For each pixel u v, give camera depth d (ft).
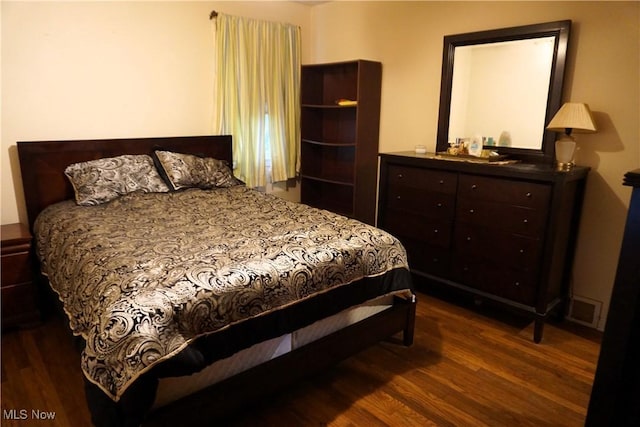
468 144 10.16
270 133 13.83
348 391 6.85
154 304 4.88
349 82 13.70
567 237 8.78
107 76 10.62
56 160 9.96
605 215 8.68
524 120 9.48
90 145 10.39
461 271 9.55
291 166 14.52
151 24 11.09
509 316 9.55
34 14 9.41
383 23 12.32
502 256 8.77
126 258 6.04
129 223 7.97
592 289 9.03
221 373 5.65
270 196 10.62
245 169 13.33
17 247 8.38
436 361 7.73
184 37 11.73
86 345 4.88
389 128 12.75
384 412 6.37
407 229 10.48
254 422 6.10
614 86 8.25
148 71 11.25
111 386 4.59
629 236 4.09
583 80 8.64
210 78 12.44
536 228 8.16
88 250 6.59
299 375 6.37
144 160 10.58
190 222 8.08
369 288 7.09
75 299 5.96
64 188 10.13
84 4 10.01
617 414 4.50
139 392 4.52
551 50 8.84
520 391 6.91
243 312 5.50
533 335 8.70
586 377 7.32
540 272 8.24
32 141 9.70
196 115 12.35
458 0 10.44
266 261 6.03
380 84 12.71
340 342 6.87
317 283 6.29
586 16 8.43
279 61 13.58
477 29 10.18
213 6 12.13
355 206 12.95
